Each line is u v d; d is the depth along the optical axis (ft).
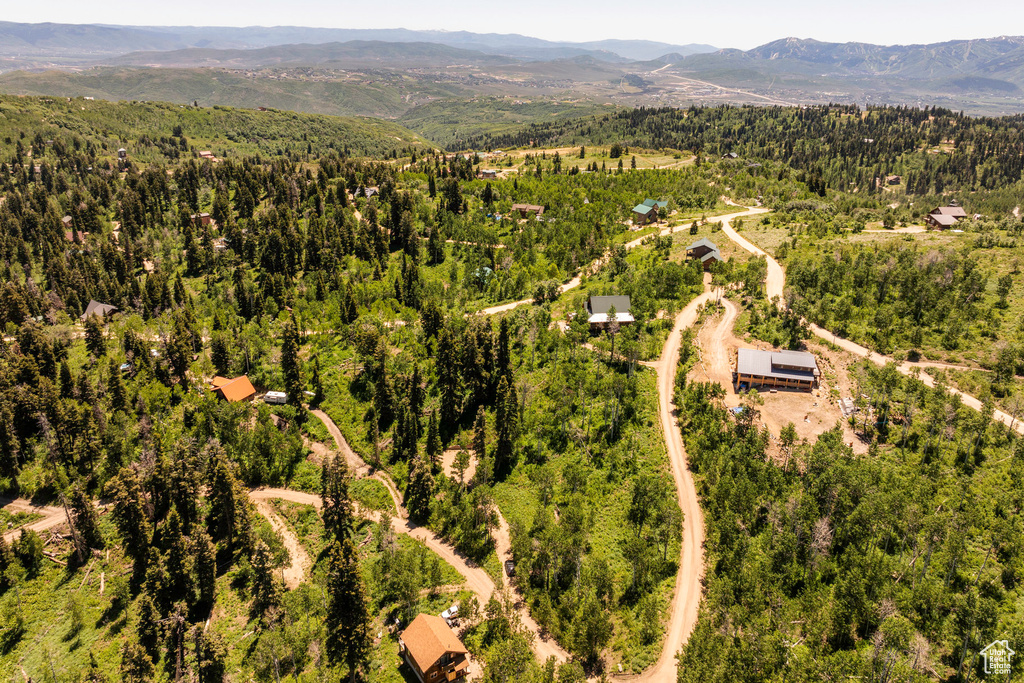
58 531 358.84
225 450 402.11
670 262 615.98
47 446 403.75
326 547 347.97
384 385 435.53
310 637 284.82
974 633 240.94
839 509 306.14
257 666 275.80
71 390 447.01
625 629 275.80
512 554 325.42
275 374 486.38
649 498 333.62
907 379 393.50
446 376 436.76
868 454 353.51
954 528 290.76
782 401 404.57
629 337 485.97
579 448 390.83
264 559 301.43
